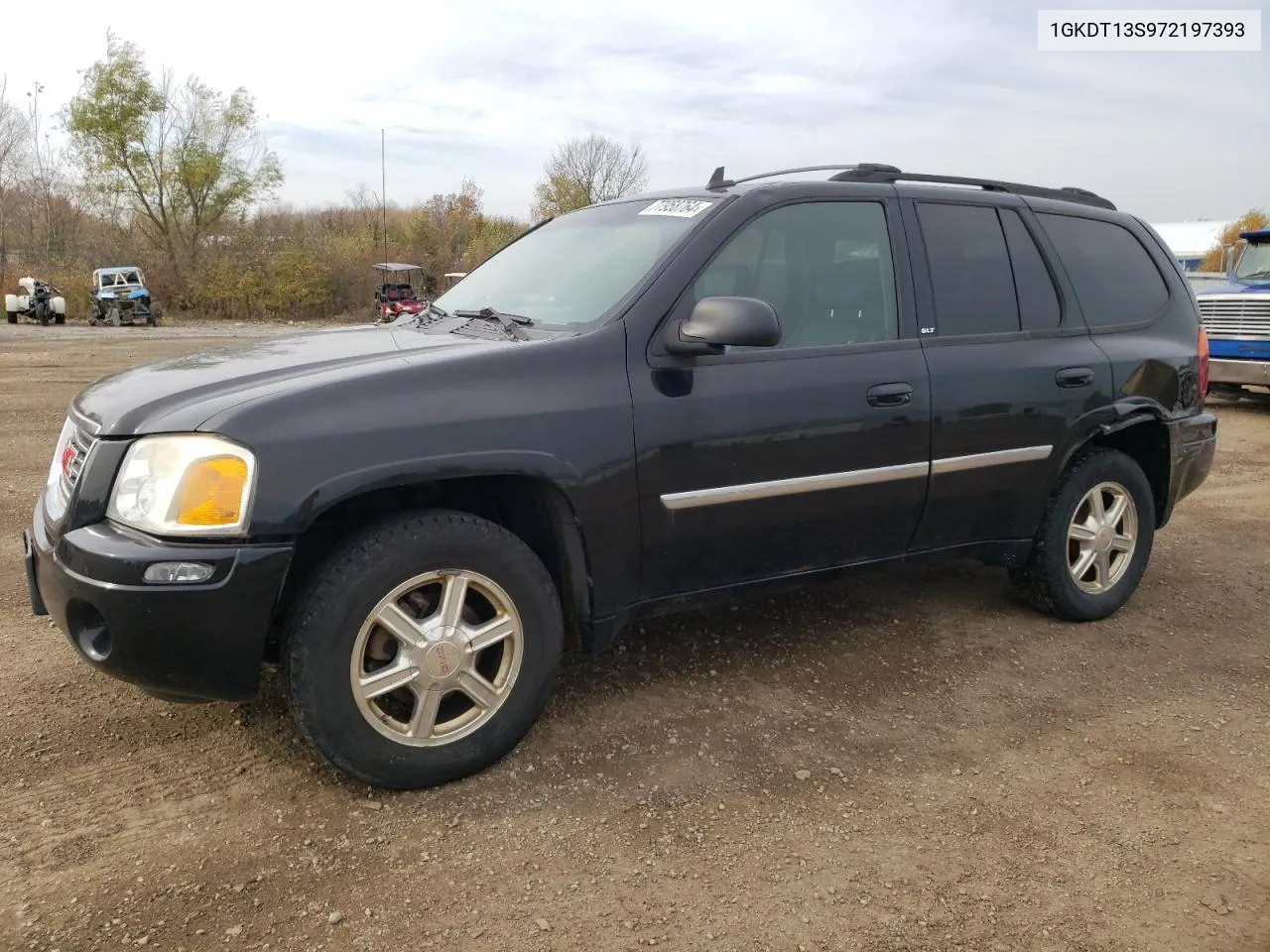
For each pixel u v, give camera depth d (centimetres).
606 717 324
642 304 304
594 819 265
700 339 288
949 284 373
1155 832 268
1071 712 341
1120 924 229
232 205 4269
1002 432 375
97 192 4100
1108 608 430
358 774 265
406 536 262
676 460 302
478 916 225
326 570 255
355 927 219
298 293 4178
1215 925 229
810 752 306
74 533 248
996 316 384
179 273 4141
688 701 338
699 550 316
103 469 252
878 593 458
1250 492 705
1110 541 428
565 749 302
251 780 279
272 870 239
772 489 321
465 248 4991
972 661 382
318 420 249
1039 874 248
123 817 259
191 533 238
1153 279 457
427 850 249
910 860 252
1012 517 393
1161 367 432
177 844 248
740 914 228
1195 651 403
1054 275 409
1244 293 1083
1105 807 280
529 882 238
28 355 1662
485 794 275
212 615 240
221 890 231
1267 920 232
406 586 264
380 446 254
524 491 297
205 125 4109
